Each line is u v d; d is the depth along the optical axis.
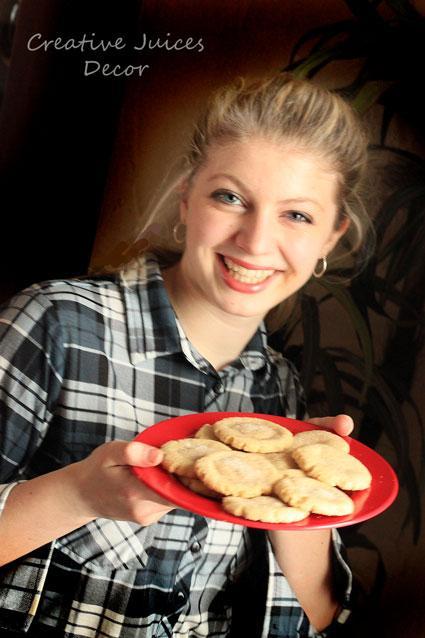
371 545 1.45
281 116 1.02
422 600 1.41
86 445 1.03
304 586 1.13
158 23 1.29
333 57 1.28
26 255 1.39
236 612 1.13
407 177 1.30
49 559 0.99
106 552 1.02
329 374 1.40
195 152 1.06
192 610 1.10
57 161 1.35
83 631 1.03
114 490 0.82
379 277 1.37
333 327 1.40
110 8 1.31
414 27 1.27
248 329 1.11
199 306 1.09
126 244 1.32
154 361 1.07
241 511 0.73
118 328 1.06
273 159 1.01
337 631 1.17
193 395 1.09
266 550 1.10
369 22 1.28
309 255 1.04
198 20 1.28
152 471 0.79
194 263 1.04
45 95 1.36
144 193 1.29
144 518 0.83
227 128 1.02
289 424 0.98
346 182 1.08
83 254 1.37
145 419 1.06
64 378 1.01
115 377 1.04
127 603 1.03
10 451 0.97
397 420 1.39
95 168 1.34
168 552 1.05
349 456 0.88
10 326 0.99
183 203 1.12
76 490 0.85
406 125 1.29
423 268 1.36
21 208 1.38
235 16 1.27
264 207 1.00
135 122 1.30
